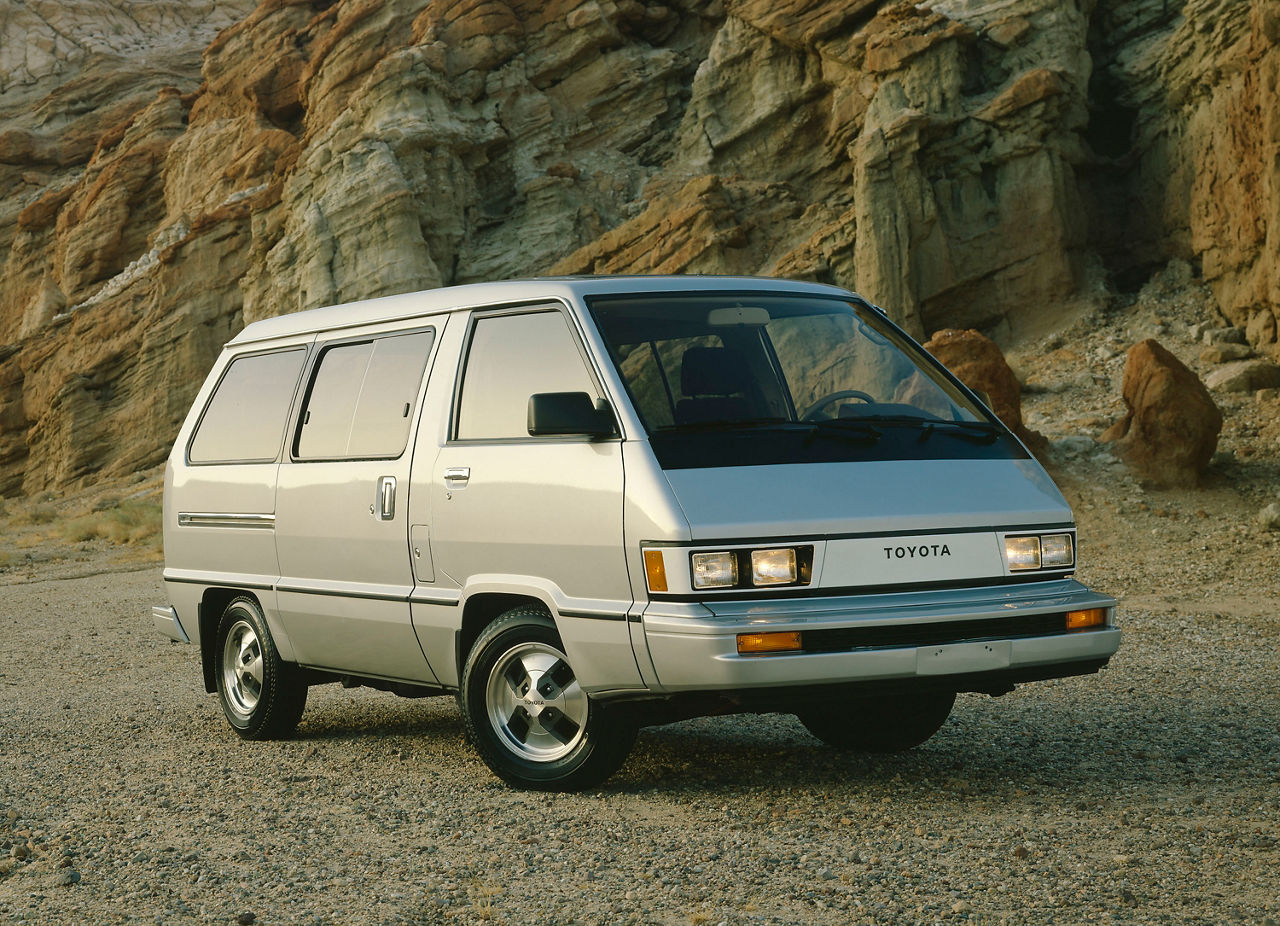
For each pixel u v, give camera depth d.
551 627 5.39
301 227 39.22
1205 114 24.70
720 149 35.25
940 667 4.86
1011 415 17.88
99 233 54.00
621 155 39.75
